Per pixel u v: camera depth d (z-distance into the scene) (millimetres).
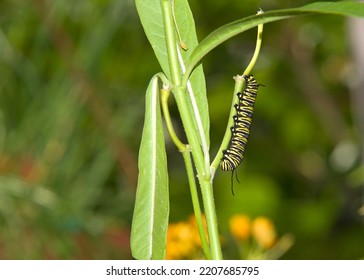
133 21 1138
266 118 1420
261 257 729
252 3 1203
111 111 1052
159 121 570
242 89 608
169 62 559
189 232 736
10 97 983
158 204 573
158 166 572
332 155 1477
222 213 1277
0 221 935
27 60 997
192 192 557
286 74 1388
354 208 1383
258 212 1280
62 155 979
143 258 572
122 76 1169
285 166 1473
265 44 1313
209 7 1227
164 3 560
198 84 570
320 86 1357
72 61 1018
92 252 976
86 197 984
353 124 1377
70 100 992
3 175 938
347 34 1188
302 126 1419
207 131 563
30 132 970
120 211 1033
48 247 947
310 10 528
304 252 1283
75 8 1075
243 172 1345
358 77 1169
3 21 1061
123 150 1044
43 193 941
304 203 1332
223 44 1283
